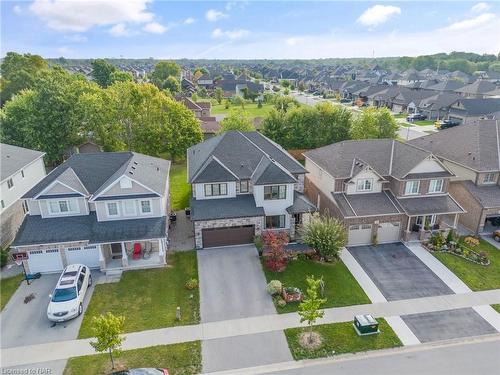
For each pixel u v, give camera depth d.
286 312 24.36
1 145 40.44
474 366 20.12
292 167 36.50
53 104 50.56
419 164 33.31
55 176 31.84
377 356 20.80
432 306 25.09
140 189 29.56
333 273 28.86
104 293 26.33
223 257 30.98
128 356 20.70
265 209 33.19
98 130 52.25
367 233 33.19
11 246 27.56
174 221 37.25
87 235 28.69
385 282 27.80
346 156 36.53
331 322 23.45
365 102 123.94
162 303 25.28
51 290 26.84
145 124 53.88
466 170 37.38
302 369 19.88
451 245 32.47
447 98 90.00
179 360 20.44
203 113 96.12
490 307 25.00
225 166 34.47
